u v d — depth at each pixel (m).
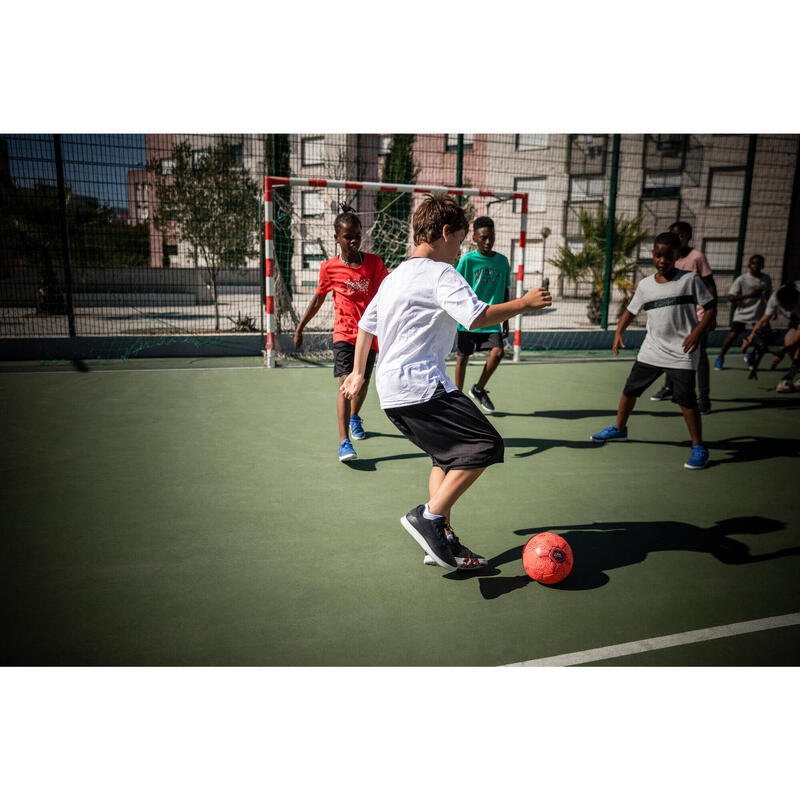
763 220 16.45
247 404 6.41
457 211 2.76
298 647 2.34
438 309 2.66
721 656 2.33
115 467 4.34
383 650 2.33
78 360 9.16
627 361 9.95
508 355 10.41
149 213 10.86
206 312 14.41
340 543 3.23
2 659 2.24
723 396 7.36
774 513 3.71
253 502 3.76
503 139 18.44
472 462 2.70
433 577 2.89
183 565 2.95
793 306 7.33
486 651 2.34
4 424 5.42
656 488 4.12
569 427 5.72
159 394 6.79
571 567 2.84
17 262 9.65
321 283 4.71
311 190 11.09
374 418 5.96
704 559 3.12
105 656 2.27
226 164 11.34
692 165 18.69
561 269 15.32
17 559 2.98
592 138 19.48
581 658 2.31
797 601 2.72
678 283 4.45
